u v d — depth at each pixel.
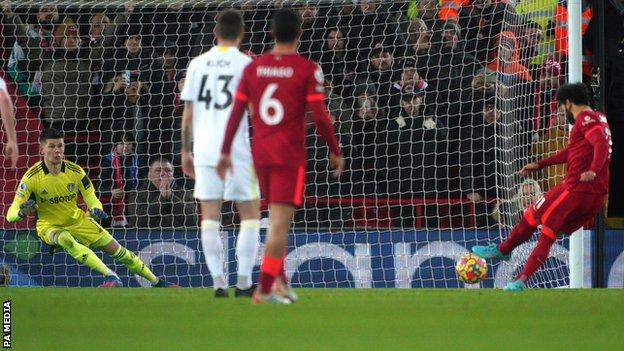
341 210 47.53
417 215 48.34
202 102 30.05
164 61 50.84
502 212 46.28
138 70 49.19
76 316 26.08
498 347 20.44
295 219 48.47
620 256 44.50
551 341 21.36
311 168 48.72
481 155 47.72
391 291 35.31
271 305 28.42
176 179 49.12
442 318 25.55
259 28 52.03
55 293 34.03
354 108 47.88
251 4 49.53
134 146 49.69
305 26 50.53
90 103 51.16
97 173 51.38
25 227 49.47
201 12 50.78
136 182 48.75
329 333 22.61
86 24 50.31
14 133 29.97
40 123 50.31
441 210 48.41
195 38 51.56
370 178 48.84
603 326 24.00
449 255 44.94
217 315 26.14
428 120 47.50
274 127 25.31
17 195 42.62
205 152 29.95
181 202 47.22
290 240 45.72
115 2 49.69
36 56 50.75
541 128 47.19
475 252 36.53
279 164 25.17
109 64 50.97
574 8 41.28
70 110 50.66
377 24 48.66
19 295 32.94
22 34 50.75
